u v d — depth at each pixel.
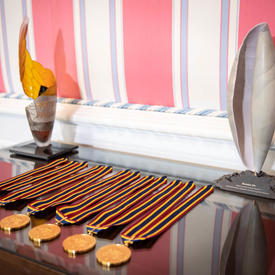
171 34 1.31
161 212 0.94
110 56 1.46
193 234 0.85
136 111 1.44
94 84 1.54
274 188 1.03
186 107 1.37
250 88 1.02
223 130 1.23
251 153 1.08
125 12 1.38
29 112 1.39
